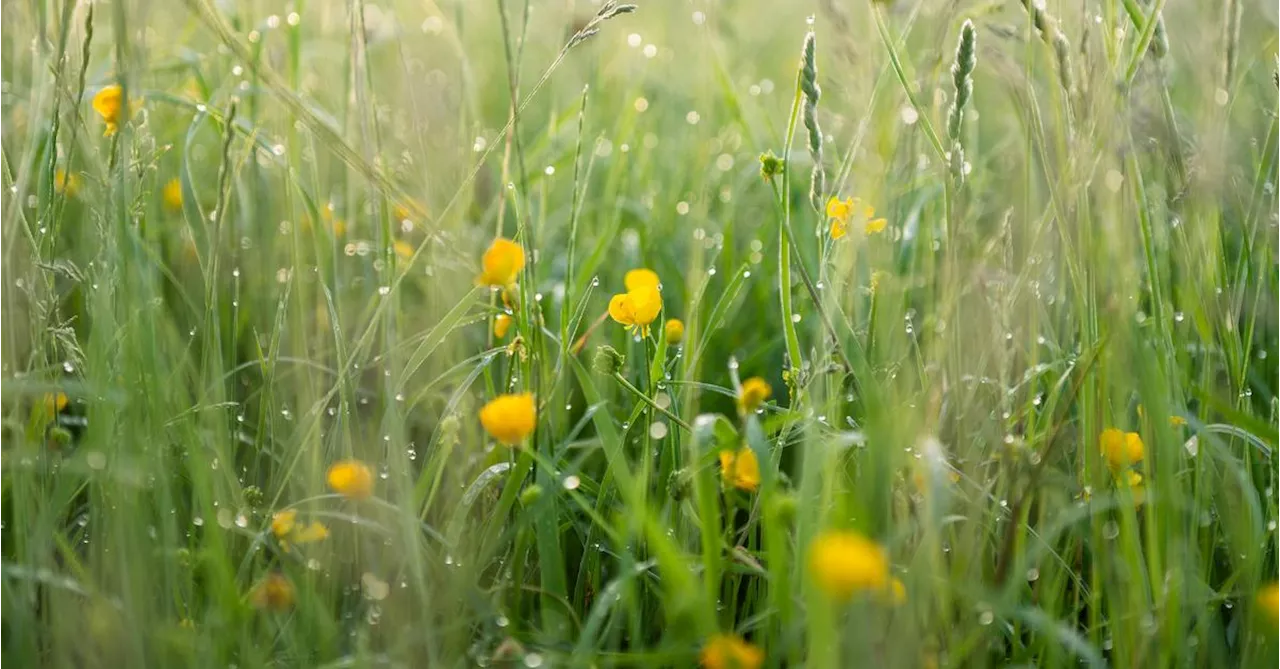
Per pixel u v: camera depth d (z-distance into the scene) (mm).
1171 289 1599
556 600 1455
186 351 1515
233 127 1547
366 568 1461
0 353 1469
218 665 1385
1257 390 1583
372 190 1580
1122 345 1431
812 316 1707
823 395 1504
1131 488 1450
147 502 1445
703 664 1386
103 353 1459
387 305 1509
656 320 1648
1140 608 1403
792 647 1359
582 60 2271
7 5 1568
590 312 1713
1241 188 1547
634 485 1453
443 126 1625
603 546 1513
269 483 1504
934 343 1480
